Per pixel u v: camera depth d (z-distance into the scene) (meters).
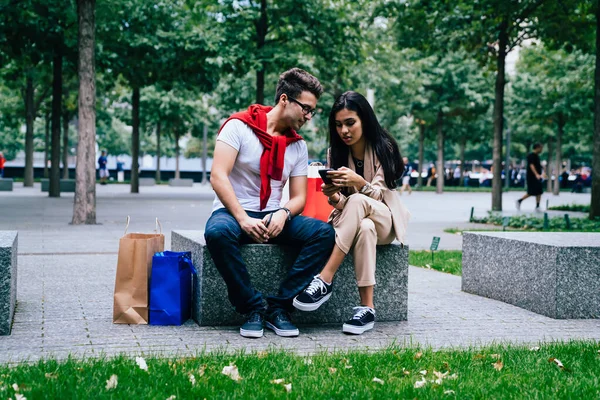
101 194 25.44
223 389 3.04
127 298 4.57
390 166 4.68
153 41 18.75
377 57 28.05
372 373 3.38
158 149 41.97
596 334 4.62
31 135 30.83
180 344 4.04
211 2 19.05
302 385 3.12
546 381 3.28
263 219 4.45
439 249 9.91
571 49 16.39
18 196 22.19
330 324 4.79
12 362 3.51
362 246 4.52
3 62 19.61
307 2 18.81
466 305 5.67
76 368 3.27
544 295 5.28
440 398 2.97
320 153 47.78
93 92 12.30
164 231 11.45
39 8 16.80
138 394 2.92
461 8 16.42
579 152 51.53
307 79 4.62
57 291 5.86
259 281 4.64
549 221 13.44
